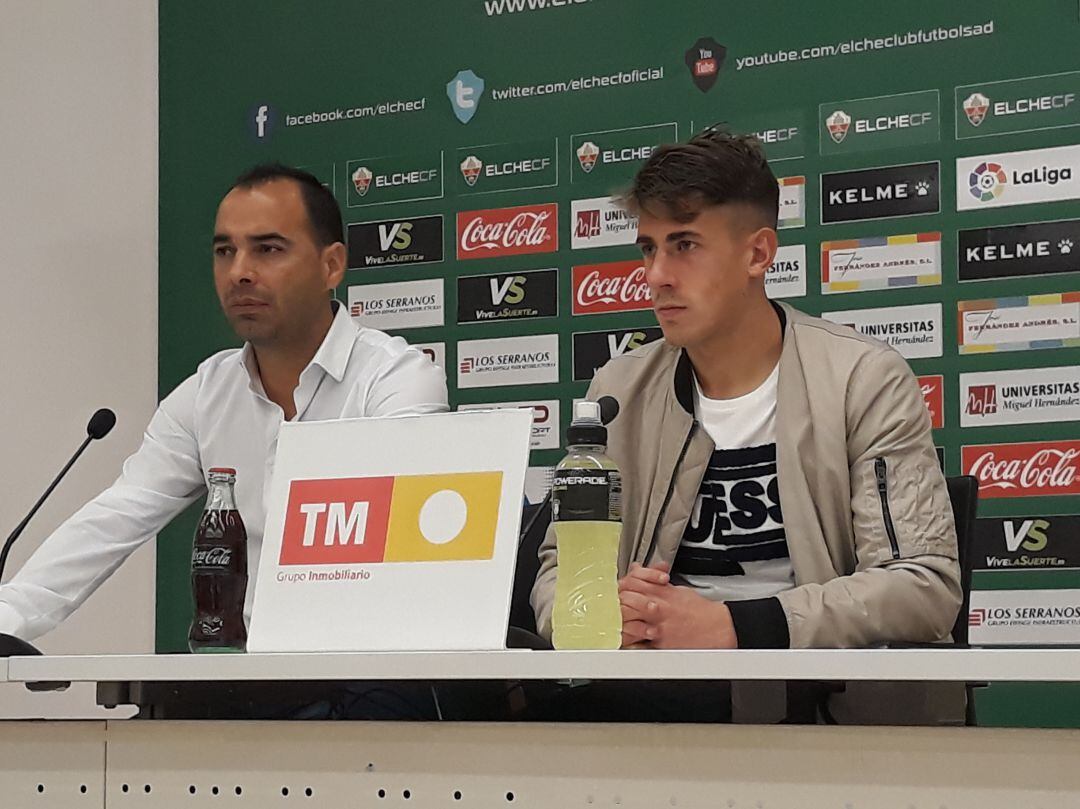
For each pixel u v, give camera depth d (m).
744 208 1.88
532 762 1.24
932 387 2.96
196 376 2.40
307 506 1.45
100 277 3.65
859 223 3.04
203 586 1.71
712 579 1.92
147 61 3.68
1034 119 2.92
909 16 3.03
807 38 3.11
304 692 1.60
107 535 2.21
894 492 1.84
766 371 1.96
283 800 1.33
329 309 2.36
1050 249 2.89
